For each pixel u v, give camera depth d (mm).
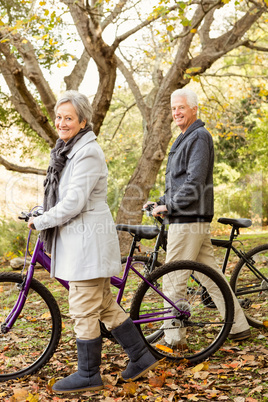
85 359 3098
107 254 3059
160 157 11016
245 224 4250
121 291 3762
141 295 3574
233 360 3537
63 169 3131
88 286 3045
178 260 3633
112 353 3824
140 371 3256
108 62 9695
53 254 3133
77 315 3092
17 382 3326
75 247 3016
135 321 3520
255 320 4285
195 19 10500
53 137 10680
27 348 3477
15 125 13992
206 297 3781
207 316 3746
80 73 11844
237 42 11125
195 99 3742
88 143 3084
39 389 3189
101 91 10047
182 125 3773
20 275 3424
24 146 14719
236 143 18188
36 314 3492
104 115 10305
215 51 11039
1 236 13578
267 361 3402
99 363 3152
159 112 11133
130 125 17859
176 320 3623
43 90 10062
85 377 3098
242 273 4375
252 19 10977
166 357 3598
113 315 3279
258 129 16906
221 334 3654
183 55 10875
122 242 10844
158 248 4176
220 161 18047
